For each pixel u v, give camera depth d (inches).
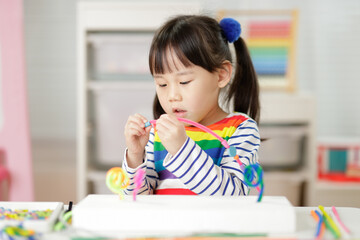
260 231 23.8
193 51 32.5
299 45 102.1
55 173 102.8
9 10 70.0
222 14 94.6
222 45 36.6
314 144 85.9
